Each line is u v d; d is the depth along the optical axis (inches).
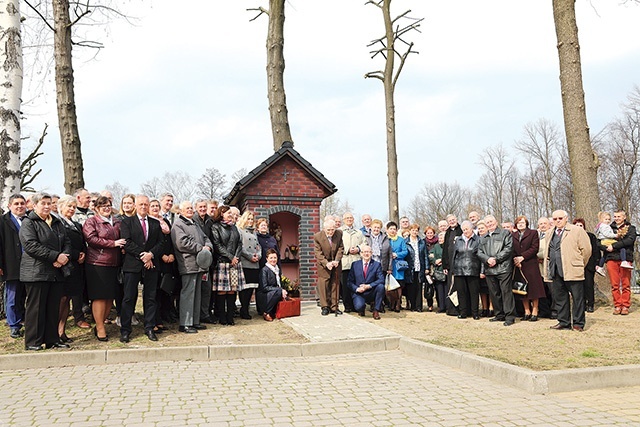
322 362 295.3
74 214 339.3
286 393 223.8
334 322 385.7
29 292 290.7
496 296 400.2
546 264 368.2
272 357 309.6
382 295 420.8
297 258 537.3
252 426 179.9
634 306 455.2
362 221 485.1
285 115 610.2
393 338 334.6
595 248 423.5
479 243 405.1
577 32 499.8
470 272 413.1
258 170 494.9
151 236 327.9
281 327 371.6
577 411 198.5
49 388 231.0
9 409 198.5
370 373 264.8
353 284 426.3
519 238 398.6
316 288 505.7
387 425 181.6
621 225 426.6
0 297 362.3
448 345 312.5
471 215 470.0
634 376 242.2
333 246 421.4
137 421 184.5
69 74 466.0
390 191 823.7
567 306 360.2
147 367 276.7
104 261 315.0
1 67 374.3
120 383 240.2
